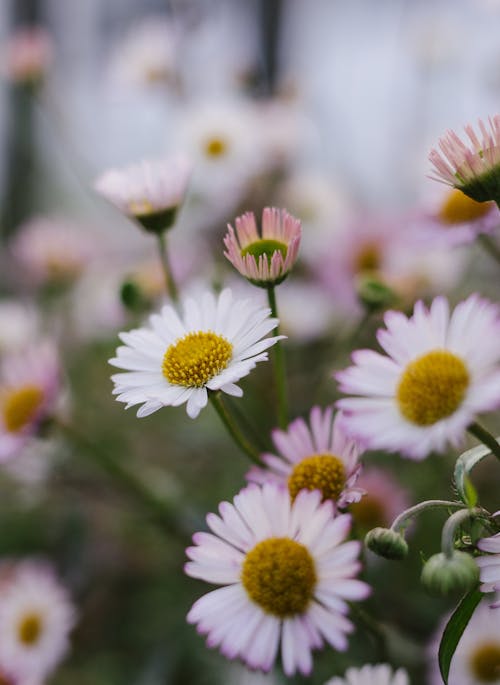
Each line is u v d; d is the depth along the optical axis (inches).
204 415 15.9
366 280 11.1
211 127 16.2
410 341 7.8
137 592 15.5
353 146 22.2
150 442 17.7
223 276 13.6
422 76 20.4
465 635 9.4
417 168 18.5
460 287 14.6
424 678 11.1
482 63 19.5
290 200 16.9
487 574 7.8
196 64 20.7
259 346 8.3
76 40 27.0
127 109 23.8
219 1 22.3
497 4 17.5
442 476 12.4
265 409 13.1
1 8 28.0
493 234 11.1
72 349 18.3
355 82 22.8
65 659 14.7
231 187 16.1
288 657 7.8
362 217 14.7
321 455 8.4
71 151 22.1
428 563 7.8
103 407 17.9
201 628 7.9
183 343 8.4
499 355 7.6
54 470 14.5
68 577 14.6
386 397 7.8
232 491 14.4
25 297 20.3
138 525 15.1
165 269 10.3
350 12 23.6
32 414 11.8
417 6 20.9
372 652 10.9
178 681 13.1
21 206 28.4
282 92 20.0
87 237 18.8
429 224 10.7
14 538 17.2
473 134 8.1
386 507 10.9
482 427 7.7
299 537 8.0
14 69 20.6
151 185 10.2
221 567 8.0
